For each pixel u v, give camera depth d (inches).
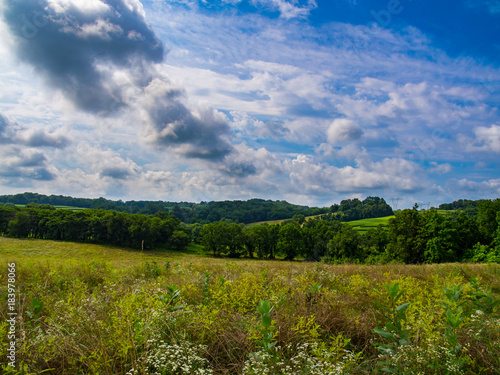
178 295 181.5
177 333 137.5
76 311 154.8
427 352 116.9
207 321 145.0
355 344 155.7
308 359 111.0
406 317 146.6
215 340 140.6
